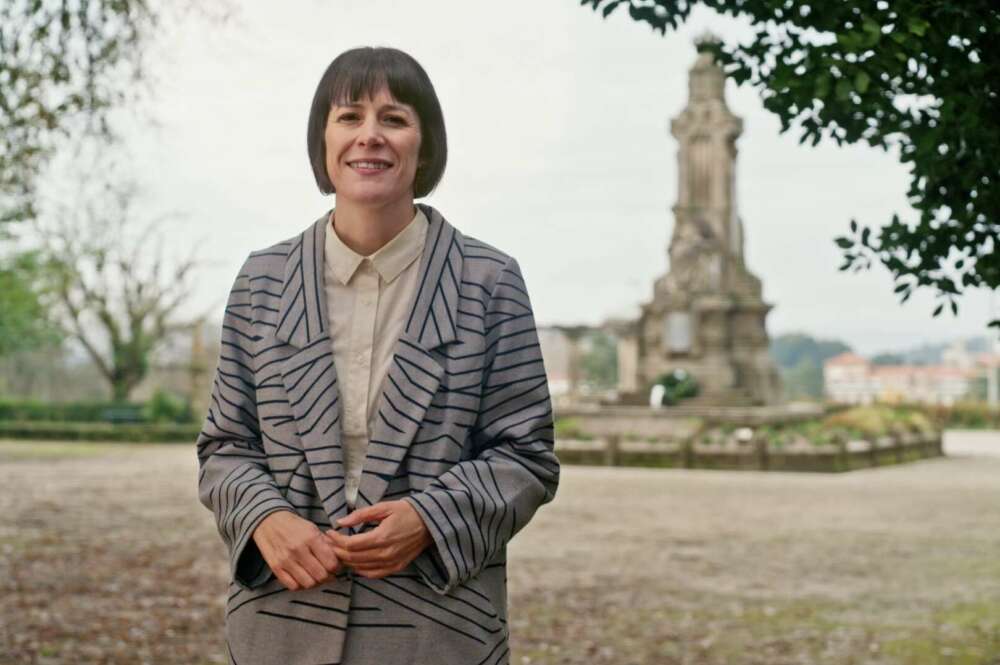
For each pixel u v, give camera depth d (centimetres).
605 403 3044
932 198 412
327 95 219
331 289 218
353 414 210
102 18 842
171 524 1263
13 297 3594
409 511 196
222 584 884
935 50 361
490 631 209
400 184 214
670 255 3112
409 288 217
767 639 717
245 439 218
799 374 10531
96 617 752
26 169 920
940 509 1497
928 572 985
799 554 1090
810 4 368
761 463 2188
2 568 942
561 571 980
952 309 423
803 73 359
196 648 675
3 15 810
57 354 5003
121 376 3928
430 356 210
